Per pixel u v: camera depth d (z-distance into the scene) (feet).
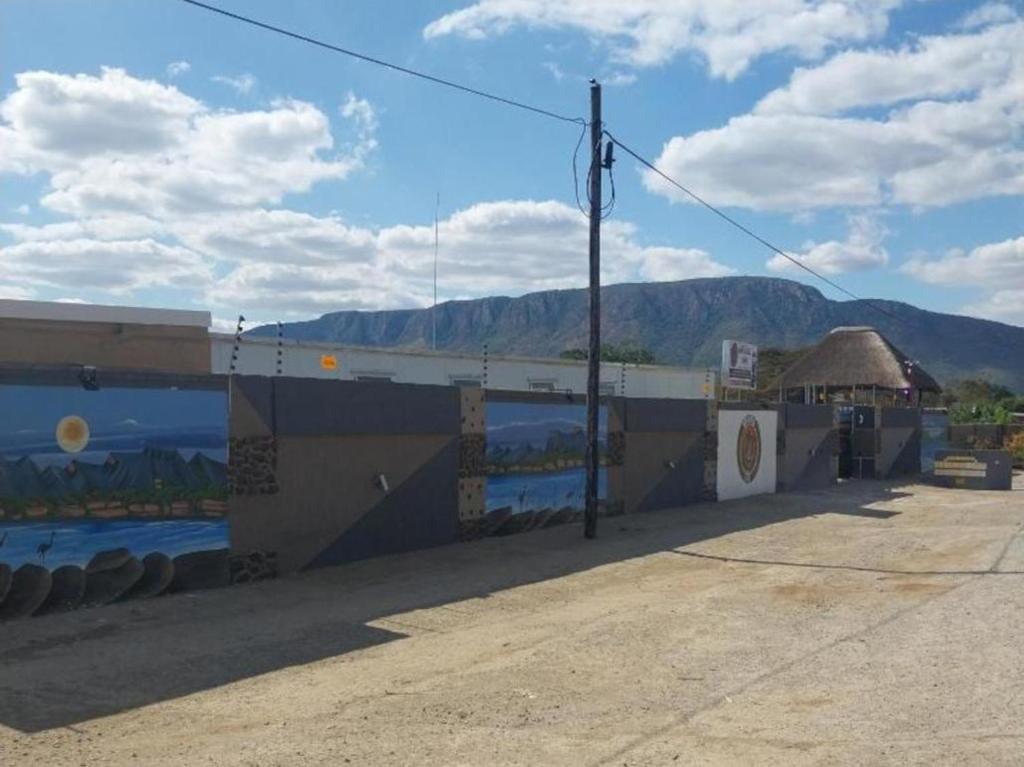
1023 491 94.02
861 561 46.52
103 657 27.53
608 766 18.43
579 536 55.47
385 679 25.30
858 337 155.43
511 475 55.88
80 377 33.83
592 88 55.88
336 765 18.63
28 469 32.40
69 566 33.47
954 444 140.97
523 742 19.94
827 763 18.37
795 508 74.08
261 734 20.66
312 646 29.14
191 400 37.40
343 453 44.19
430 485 49.52
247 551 39.45
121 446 35.04
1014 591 37.04
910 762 18.34
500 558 47.11
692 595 37.50
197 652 28.25
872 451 110.42
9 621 31.68
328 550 43.42
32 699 23.38
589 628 31.48
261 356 59.72
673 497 72.18
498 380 77.71
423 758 18.99
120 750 19.65
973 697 22.68
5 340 41.42
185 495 37.11
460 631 31.32
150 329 45.24
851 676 24.91
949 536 56.24
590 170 55.88
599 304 55.77
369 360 67.15
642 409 68.28
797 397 164.35
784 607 34.83
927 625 31.04
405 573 42.50
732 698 23.12
